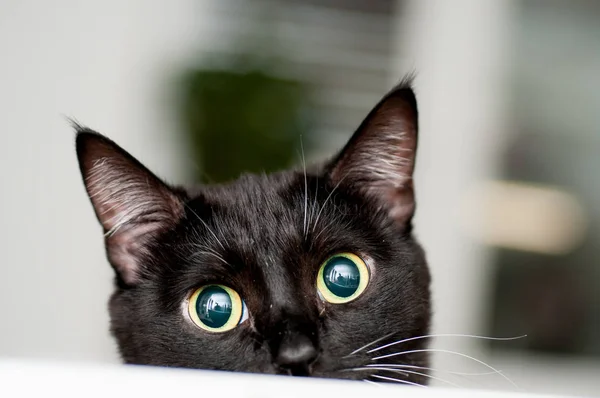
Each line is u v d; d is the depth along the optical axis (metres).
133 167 0.37
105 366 0.28
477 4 0.61
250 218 0.37
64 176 0.61
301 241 0.36
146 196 0.38
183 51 0.61
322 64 0.66
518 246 0.62
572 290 0.62
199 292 0.36
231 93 0.54
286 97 0.55
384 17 0.66
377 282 0.37
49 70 0.61
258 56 0.59
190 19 0.64
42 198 0.61
